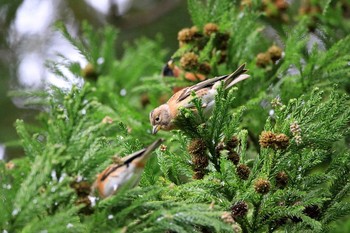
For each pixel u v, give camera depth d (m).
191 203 5.07
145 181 5.40
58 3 12.42
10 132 11.10
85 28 9.27
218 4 7.41
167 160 5.62
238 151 5.67
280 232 5.51
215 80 5.82
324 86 7.07
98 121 4.86
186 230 4.68
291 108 5.63
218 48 7.26
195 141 5.24
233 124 5.24
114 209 4.75
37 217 4.58
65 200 4.63
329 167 5.71
